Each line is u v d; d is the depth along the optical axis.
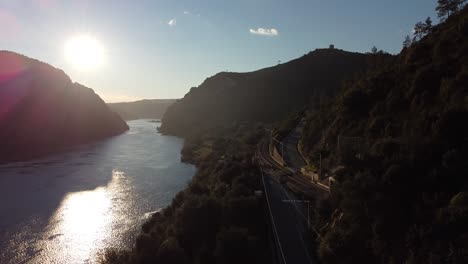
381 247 31.03
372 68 92.88
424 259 26.67
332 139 67.62
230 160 87.06
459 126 34.81
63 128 194.38
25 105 181.38
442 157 32.88
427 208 30.12
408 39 90.19
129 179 100.19
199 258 44.06
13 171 110.25
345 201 37.03
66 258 53.97
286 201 56.53
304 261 37.66
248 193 57.34
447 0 81.56
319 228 43.38
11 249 56.31
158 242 49.19
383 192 33.53
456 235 26.12
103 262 51.09
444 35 56.34
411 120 45.44
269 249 43.59
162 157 140.00
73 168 115.31
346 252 34.34
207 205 52.25
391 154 38.22
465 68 43.19
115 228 64.94
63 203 78.06
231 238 42.44
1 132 162.25
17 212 72.12
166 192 87.12
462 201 27.48
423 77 49.75
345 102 67.62
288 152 91.44
